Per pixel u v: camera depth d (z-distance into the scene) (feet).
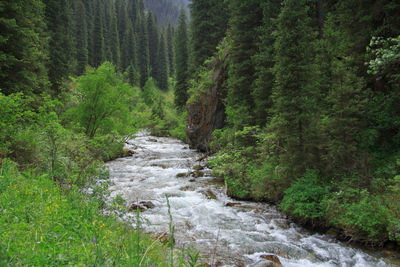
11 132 28.50
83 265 9.37
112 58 229.25
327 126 29.96
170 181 46.55
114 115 69.26
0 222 12.18
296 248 22.58
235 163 42.78
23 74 44.70
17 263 8.58
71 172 27.40
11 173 22.13
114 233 14.61
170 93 247.50
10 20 40.68
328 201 25.71
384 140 31.55
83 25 176.86
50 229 12.97
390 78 33.50
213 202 35.14
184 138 108.58
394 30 31.76
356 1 36.47
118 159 69.21
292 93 31.40
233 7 66.85
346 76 29.48
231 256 20.22
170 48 333.21
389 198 23.50
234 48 64.08
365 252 21.83
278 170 32.24
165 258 14.93
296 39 32.55
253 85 56.95
